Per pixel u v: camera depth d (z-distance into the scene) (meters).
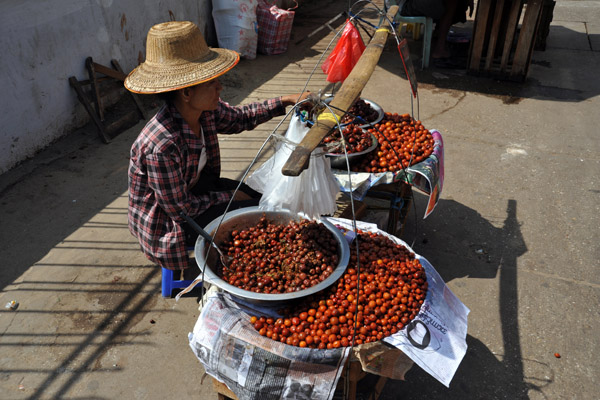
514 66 6.04
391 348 1.90
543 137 4.84
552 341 2.71
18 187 3.92
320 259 2.16
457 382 2.50
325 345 1.87
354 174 2.70
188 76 2.21
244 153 4.52
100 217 3.63
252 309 2.03
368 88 5.93
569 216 3.72
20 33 4.00
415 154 2.81
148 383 2.47
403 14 6.36
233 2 6.29
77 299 2.94
